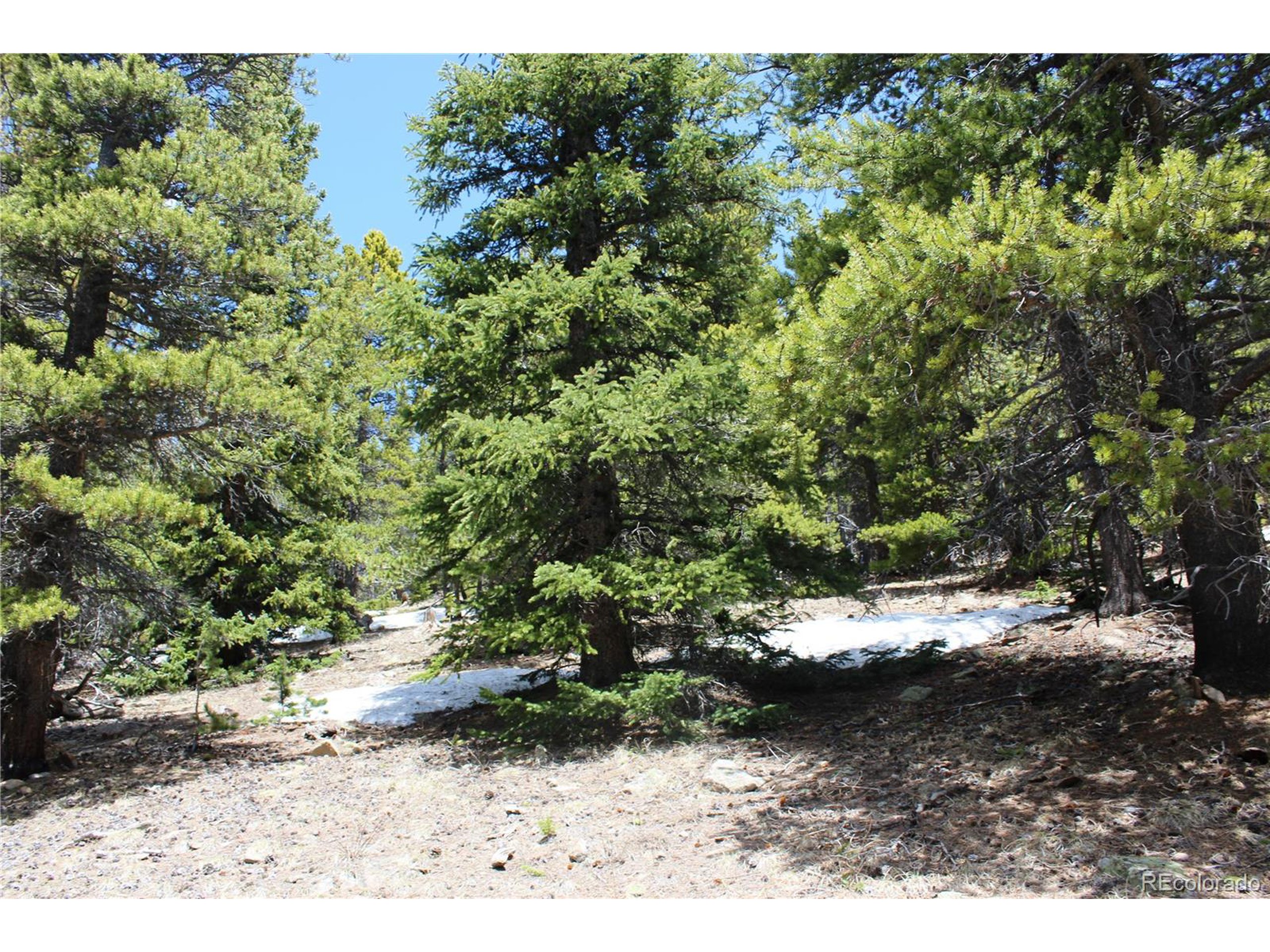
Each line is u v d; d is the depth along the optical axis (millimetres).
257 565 16656
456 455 10742
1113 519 7309
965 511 8016
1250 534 6641
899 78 8648
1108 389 6766
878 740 7875
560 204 10180
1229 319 6812
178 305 10914
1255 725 5988
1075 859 4703
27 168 10328
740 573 8500
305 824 7234
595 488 10305
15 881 6191
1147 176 4945
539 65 10008
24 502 8305
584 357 10188
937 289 5211
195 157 11258
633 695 8547
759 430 8625
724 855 5566
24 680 9703
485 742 9727
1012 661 10062
